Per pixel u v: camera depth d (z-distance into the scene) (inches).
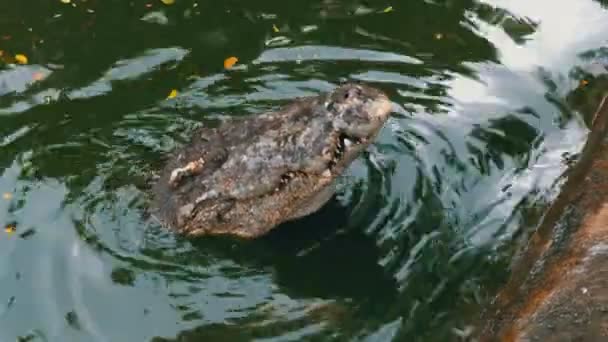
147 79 157.9
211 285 138.1
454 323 135.1
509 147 149.3
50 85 157.8
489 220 142.7
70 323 135.3
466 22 164.2
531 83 156.6
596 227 136.6
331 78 156.6
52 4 168.9
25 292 137.4
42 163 148.4
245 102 154.1
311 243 141.1
